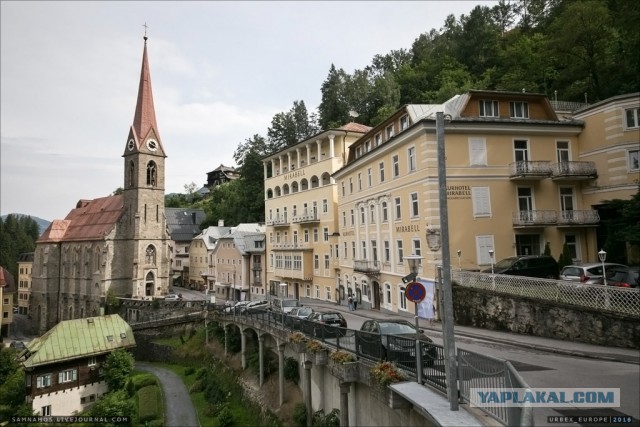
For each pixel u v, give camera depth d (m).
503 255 28.94
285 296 56.97
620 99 29.73
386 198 33.91
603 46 41.72
